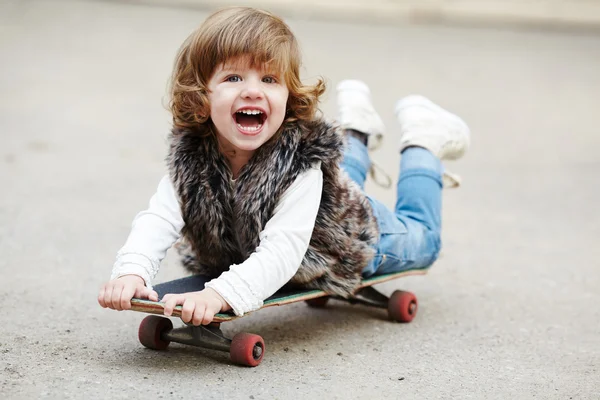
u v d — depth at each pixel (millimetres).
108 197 7738
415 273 4938
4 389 3531
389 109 11891
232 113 3881
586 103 13477
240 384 3705
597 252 6629
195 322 3646
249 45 3854
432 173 5070
